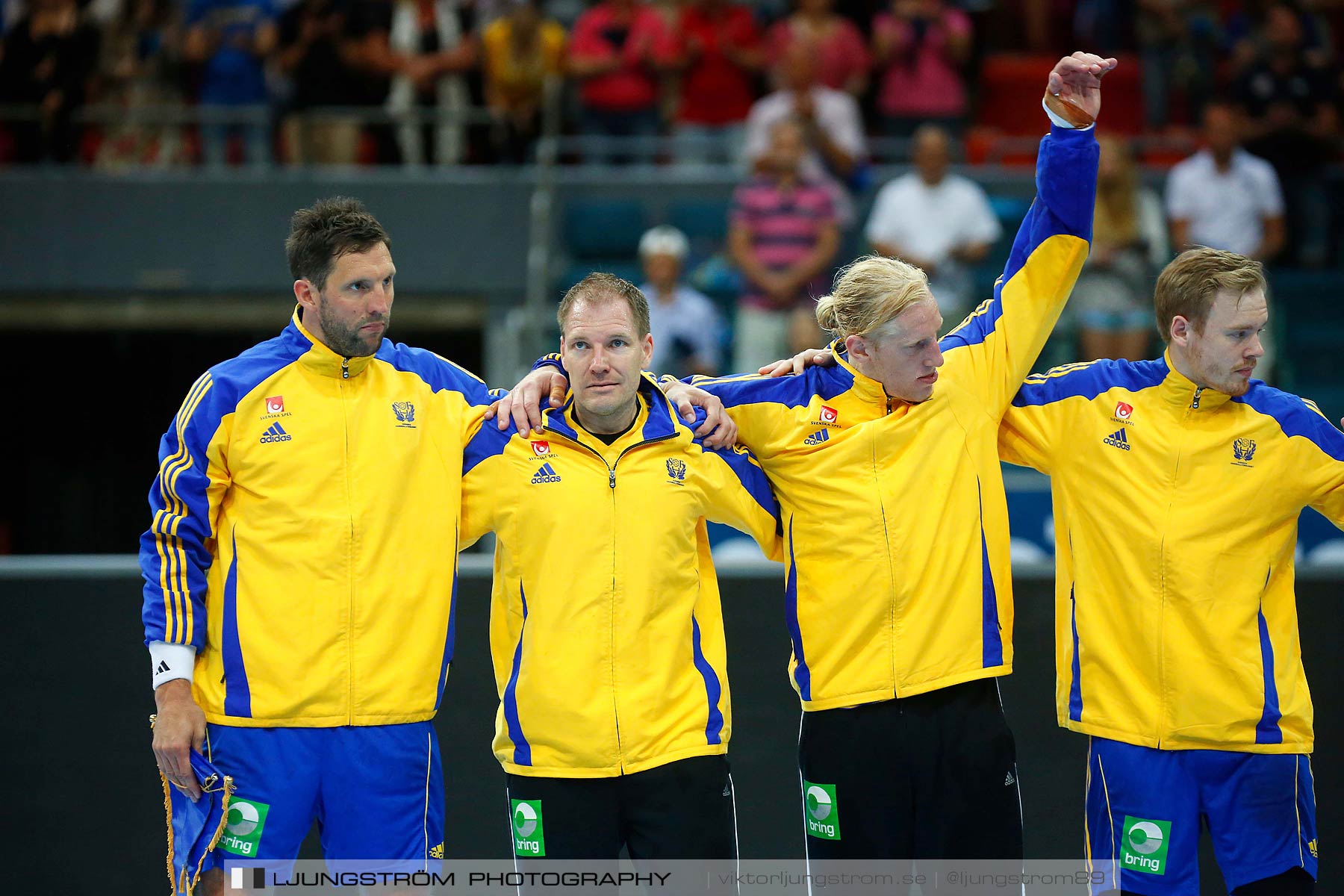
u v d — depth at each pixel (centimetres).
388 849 1060
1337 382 2836
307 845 1423
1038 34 3512
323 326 1061
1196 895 1088
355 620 1054
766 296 2745
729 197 3184
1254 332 1059
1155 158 3309
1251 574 1092
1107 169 2639
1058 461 1140
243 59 3322
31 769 1402
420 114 3184
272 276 3225
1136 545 1095
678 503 1066
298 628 1048
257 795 1048
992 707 1088
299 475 1058
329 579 1052
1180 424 1102
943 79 3291
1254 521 1091
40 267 3238
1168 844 1085
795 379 1124
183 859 1062
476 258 3203
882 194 2889
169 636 1045
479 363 3472
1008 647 1105
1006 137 3441
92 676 1405
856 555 1079
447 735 1416
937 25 3288
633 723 1039
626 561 1051
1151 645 1086
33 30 3231
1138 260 2625
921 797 1070
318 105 3177
